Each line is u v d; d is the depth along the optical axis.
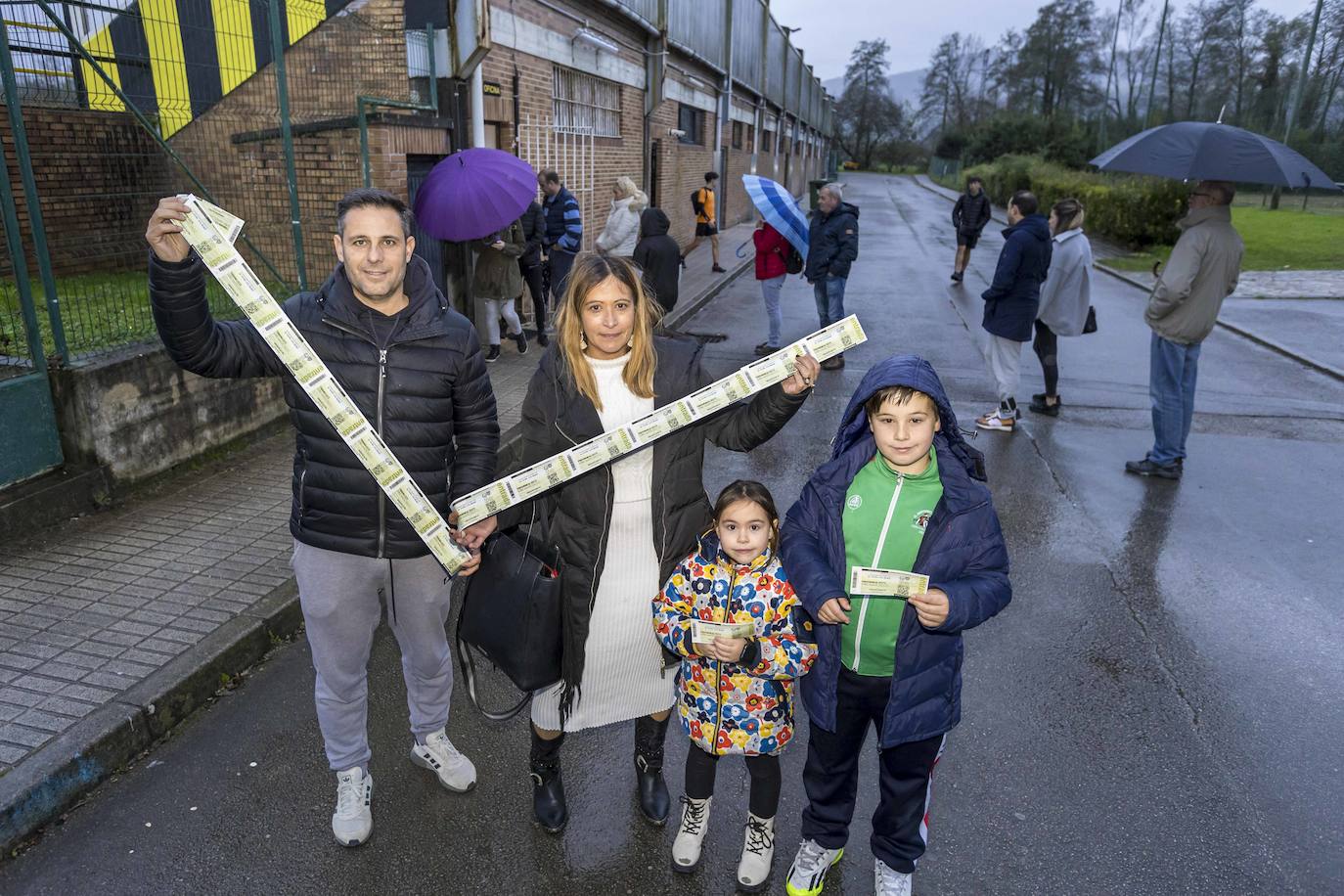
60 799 2.85
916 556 2.29
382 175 7.61
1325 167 27.22
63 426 4.88
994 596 2.20
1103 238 23.20
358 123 7.43
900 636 2.27
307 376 2.24
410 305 2.46
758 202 9.28
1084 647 4.11
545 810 2.85
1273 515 5.77
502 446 6.39
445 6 8.30
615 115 14.08
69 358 4.90
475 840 2.82
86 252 5.20
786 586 2.46
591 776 3.18
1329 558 5.14
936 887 2.65
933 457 2.31
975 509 2.26
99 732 3.01
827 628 2.31
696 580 2.50
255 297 2.18
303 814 2.90
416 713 2.96
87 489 4.91
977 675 3.86
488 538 2.56
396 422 2.47
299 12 7.63
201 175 7.02
